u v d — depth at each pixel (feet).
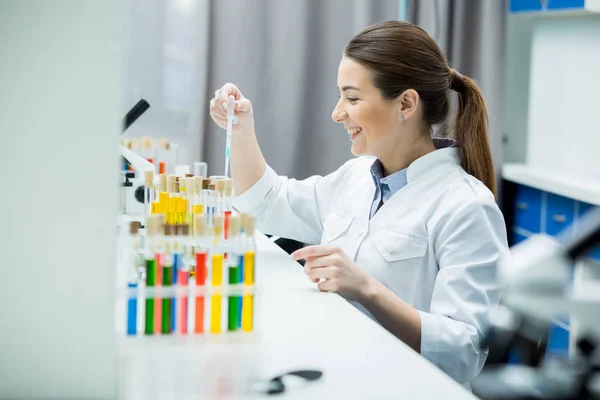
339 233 5.45
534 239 1.55
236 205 6.35
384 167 5.58
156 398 2.72
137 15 9.81
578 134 11.04
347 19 10.40
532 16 12.05
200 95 9.86
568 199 9.91
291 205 6.32
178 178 4.62
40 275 2.66
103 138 2.66
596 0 9.79
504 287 1.52
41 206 2.65
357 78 5.23
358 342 3.44
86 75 2.64
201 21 9.80
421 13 10.72
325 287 4.38
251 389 2.83
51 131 2.64
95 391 2.70
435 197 5.04
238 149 6.24
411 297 4.96
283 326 3.67
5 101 2.61
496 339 1.65
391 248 5.00
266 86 10.27
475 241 4.68
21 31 2.60
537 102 12.18
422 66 5.21
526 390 1.64
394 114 5.27
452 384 2.93
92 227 2.67
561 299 1.47
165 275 3.41
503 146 12.35
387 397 2.79
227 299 3.50
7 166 2.63
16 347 2.67
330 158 10.54
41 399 2.70
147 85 9.96
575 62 11.15
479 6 10.94
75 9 2.61
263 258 5.39
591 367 1.62
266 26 10.17
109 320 2.69
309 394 2.81
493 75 10.97
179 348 3.28
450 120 5.58
